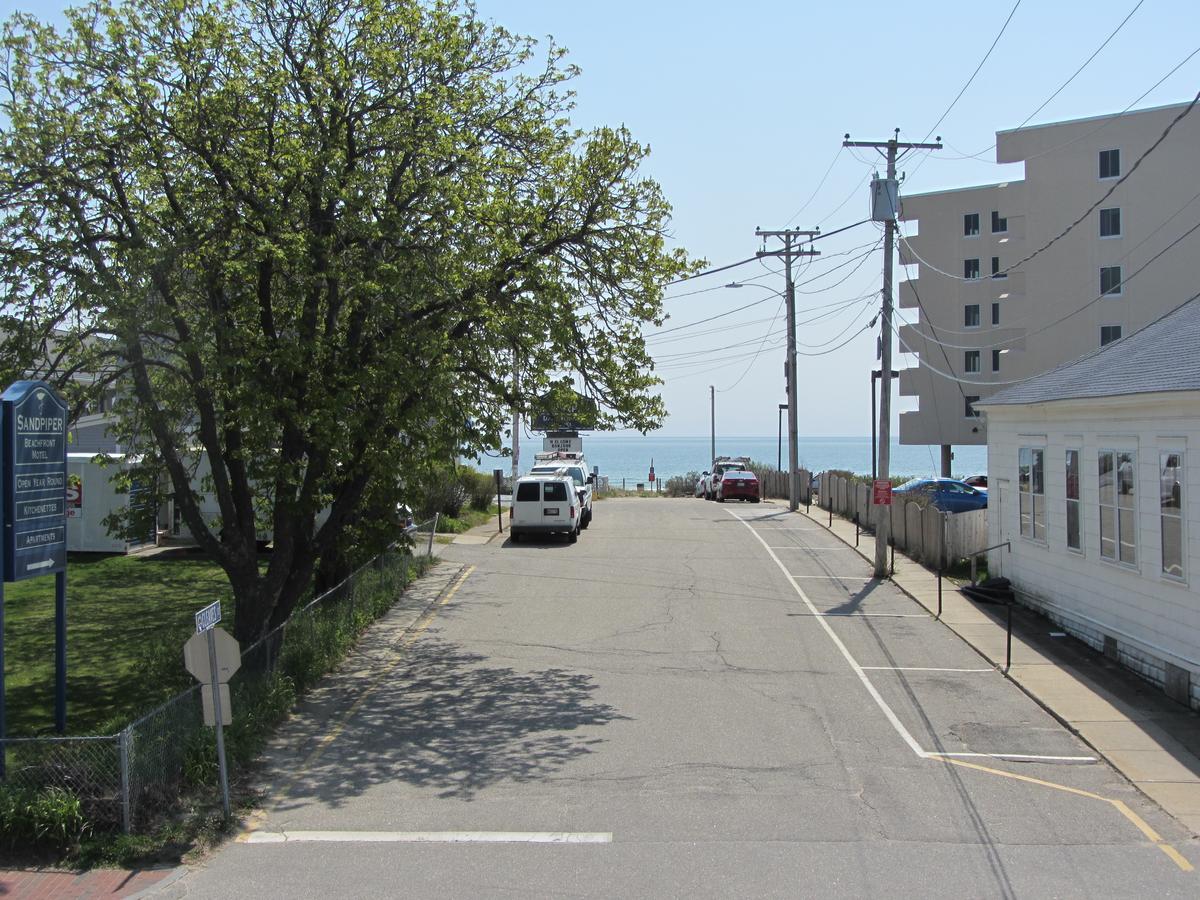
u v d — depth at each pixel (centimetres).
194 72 1268
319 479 1368
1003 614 1902
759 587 2222
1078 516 1695
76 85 1247
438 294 1371
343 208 1332
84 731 1162
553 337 1432
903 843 824
